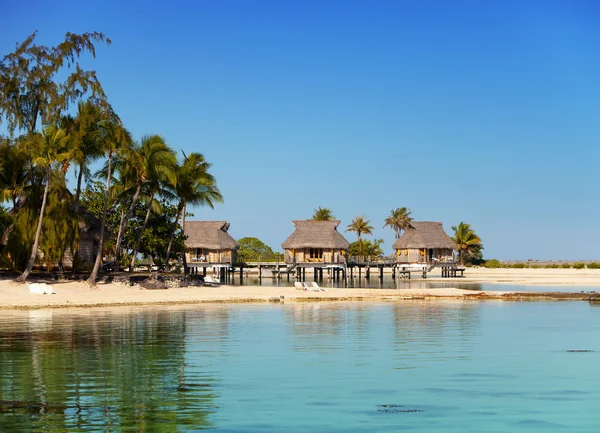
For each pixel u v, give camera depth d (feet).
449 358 78.18
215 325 111.55
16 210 187.11
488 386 62.80
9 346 86.38
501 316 127.95
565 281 307.37
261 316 127.24
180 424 49.90
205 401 56.70
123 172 189.06
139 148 183.01
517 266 460.96
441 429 48.98
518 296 177.27
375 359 77.41
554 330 105.50
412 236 358.84
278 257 463.83
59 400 56.70
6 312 134.82
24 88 184.96
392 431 48.42
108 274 191.42
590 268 444.14
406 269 356.18
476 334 100.17
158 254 242.37
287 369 70.69
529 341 92.43
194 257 315.17
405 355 80.12
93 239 208.44
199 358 77.66
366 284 283.59
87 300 153.58
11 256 173.47
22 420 50.75
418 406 55.26
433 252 360.89
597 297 172.55
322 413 52.95
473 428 49.29
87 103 173.47
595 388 61.98
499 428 49.32
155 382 63.87
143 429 48.60
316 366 72.64
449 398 57.98
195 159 213.87
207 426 49.44
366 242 467.11
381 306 152.15
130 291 175.32
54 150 161.68
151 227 235.81
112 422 50.31
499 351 83.61
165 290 181.68
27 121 188.34
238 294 177.37
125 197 211.20
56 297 155.63
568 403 56.39
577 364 74.33
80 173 177.47
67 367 71.67
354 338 95.40
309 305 155.02
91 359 76.79
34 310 138.92
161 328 106.22
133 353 80.89
